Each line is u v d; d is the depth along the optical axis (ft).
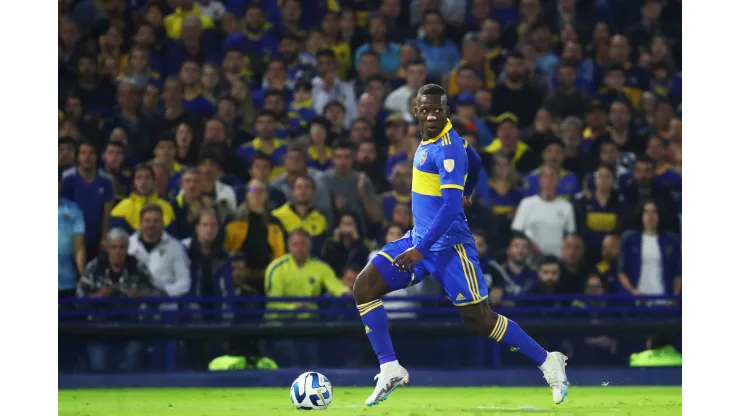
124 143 131.75
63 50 141.90
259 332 104.32
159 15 151.12
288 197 121.80
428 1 160.45
